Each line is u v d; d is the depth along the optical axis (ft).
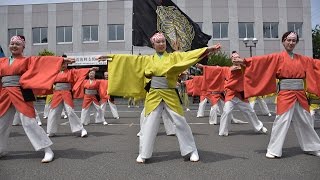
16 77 18.04
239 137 26.27
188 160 18.15
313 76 18.66
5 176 15.42
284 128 18.22
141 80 18.71
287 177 14.84
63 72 26.71
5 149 19.13
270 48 110.63
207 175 15.26
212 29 110.42
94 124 37.17
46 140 18.10
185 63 17.06
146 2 31.91
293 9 111.04
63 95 26.68
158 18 31.30
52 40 114.93
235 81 27.27
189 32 31.63
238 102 27.66
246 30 111.34
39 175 15.55
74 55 96.73
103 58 18.71
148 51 99.71
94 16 113.39
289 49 18.56
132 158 18.83
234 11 110.42
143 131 17.81
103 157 19.12
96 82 36.09
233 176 15.06
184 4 110.42
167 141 24.63
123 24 112.27
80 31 113.70
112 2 112.68
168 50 30.81
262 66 18.69
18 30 116.98
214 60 94.02
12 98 17.85
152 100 17.85
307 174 15.26
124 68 18.62
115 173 15.76
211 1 110.42
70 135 28.04
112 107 44.55
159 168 16.57
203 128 32.27
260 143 23.34
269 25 111.55
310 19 110.73
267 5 110.93
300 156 18.80
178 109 17.93
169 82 17.71
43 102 90.53
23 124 17.79
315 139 18.71
